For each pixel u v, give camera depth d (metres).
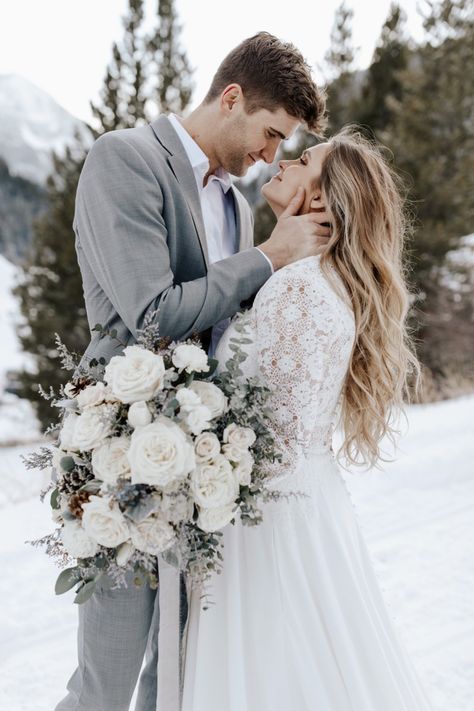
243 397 1.46
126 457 1.33
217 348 1.69
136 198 1.65
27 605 3.06
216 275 1.66
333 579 1.61
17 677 2.51
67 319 9.81
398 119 11.27
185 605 1.60
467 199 10.83
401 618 2.87
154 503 1.30
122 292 1.60
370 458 1.86
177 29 10.77
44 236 9.95
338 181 1.72
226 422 1.45
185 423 1.35
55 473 1.65
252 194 10.93
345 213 1.69
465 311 10.92
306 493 1.63
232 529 1.60
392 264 1.75
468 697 2.29
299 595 1.56
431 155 11.23
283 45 1.89
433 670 2.47
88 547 1.35
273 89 1.85
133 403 1.36
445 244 10.59
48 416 9.82
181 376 1.46
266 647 1.53
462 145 11.33
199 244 1.82
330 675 1.53
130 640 1.62
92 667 1.64
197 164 1.88
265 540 1.59
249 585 1.57
